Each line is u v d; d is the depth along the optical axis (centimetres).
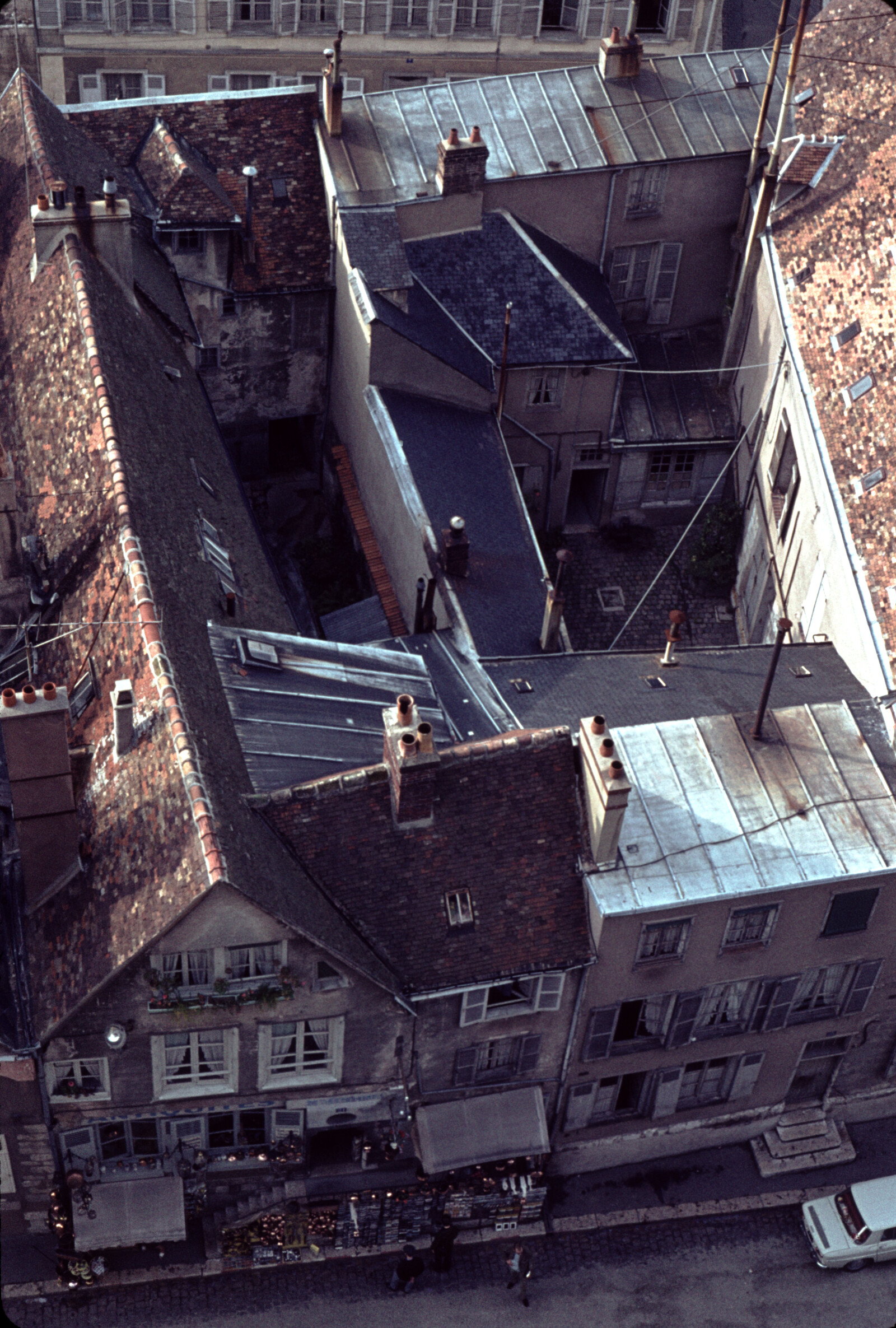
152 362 4844
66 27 6581
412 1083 3988
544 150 5584
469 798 3800
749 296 5675
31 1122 3678
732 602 5847
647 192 5662
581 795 3847
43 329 4647
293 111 5691
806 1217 4341
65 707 3328
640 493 6016
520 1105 4097
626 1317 4203
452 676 4506
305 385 5975
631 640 5678
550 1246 4325
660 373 5934
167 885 3341
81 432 4300
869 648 4366
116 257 4806
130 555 3881
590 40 6981
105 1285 4084
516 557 5031
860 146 5288
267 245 5616
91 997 3394
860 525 4609
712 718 4147
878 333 4869
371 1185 4172
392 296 5328
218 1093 3797
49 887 3616
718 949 3922
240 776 3669
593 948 3816
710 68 5866
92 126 5525
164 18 6625
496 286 5575
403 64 6931
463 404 5509
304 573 5781
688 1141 4525
